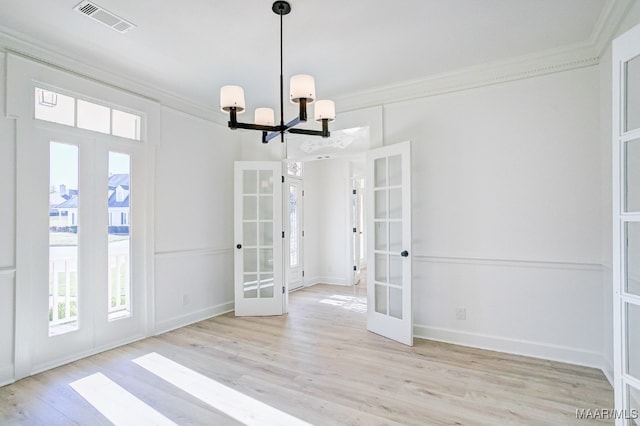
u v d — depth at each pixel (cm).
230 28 258
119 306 340
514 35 271
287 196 465
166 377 267
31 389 248
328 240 661
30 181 275
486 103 326
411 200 335
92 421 210
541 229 303
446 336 340
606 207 271
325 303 504
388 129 374
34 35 267
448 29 261
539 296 303
